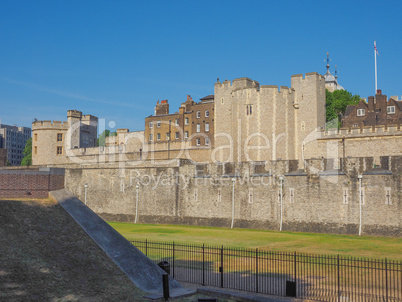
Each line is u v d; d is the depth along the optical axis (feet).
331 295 58.29
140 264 63.72
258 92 186.80
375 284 60.54
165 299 55.31
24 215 66.13
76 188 209.67
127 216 187.93
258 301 54.39
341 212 129.39
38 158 267.39
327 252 93.30
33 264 56.34
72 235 65.51
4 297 48.65
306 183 137.08
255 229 146.72
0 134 559.38
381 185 122.72
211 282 66.49
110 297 54.03
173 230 144.77
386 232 120.37
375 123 221.05
